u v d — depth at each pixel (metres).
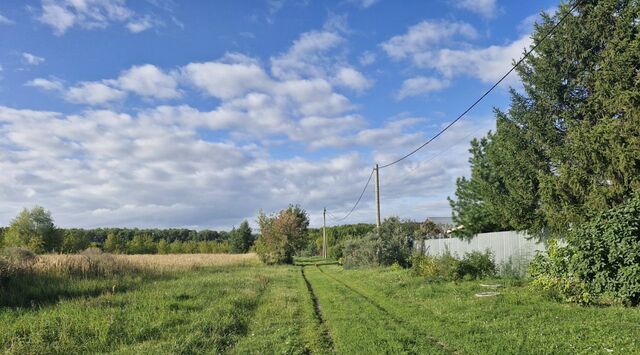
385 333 10.09
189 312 13.68
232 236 88.69
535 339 8.59
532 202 17.55
